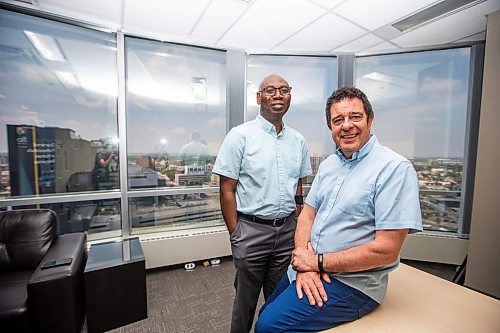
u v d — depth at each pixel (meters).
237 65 2.78
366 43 2.63
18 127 2.17
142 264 1.79
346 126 0.91
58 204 2.32
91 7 2.02
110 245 2.07
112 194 2.46
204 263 2.71
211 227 2.85
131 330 1.69
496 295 1.94
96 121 2.41
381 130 3.01
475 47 2.55
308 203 1.17
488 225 1.97
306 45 2.68
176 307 1.96
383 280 0.91
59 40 2.22
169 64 2.66
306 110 3.01
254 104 2.95
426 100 2.84
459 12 2.04
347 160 1.00
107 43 2.38
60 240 1.89
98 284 1.64
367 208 0.88
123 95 2.43
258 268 1.34
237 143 1.39
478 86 2.55
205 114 2.85
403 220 0.80
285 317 0.85
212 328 1.73
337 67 2.85
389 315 0.89
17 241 1.78
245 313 1.35
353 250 0.84
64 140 2.32
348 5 1.97
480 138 2.00
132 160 2.57
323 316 0.84
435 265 2.74
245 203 1.38
